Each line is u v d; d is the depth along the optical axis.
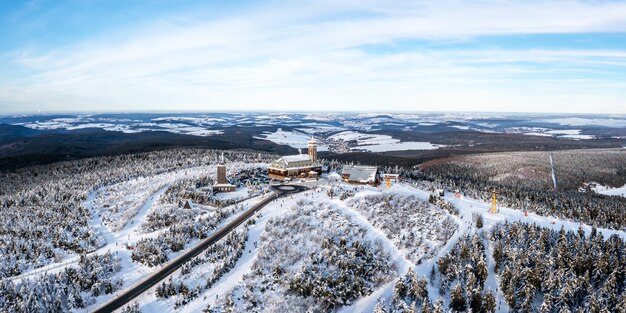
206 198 147.75
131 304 88.56
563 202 154.38
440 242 112.12
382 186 159.75
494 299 87.81
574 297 90.69
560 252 100.75
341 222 119.19
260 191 158.25
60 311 86.62
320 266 99.75
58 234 120.88
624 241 114.25
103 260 104.19
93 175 196.25
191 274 97.88
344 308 91.25
